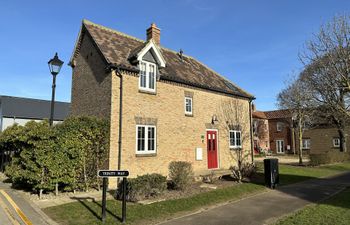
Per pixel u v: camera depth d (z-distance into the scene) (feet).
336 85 39.50
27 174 37.29
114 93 47.32
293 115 100.37
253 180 52.70
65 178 38.40
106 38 55.42
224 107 68.08
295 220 26.71
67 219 27.27
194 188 43.04
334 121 104.12
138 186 35.06
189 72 65.62
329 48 40.34
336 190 45.06
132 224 26.37
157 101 53.47
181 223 26.96
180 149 56.44
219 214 30.40
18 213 29.22
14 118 129.49
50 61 41.04
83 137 41.37
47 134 37.04
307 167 83.30
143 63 52.49
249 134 74.64
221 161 64.90
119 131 46.91
